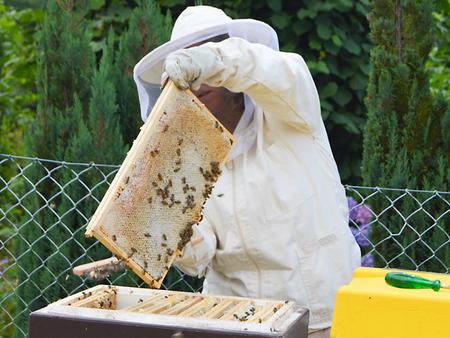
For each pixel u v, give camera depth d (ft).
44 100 14.90
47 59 15.06
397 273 7.73
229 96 10.34
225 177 10.47
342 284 10.27
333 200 10.41
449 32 21.59
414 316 7.15
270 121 10.40
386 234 14.06
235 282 10.50
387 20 14.94
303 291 10.16
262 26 10.17
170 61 8.50
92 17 20.58
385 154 14.52
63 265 13.69
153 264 8.13
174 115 8.34
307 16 19.75
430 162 14.29
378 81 14.85
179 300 8.78
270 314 7.99
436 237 13.64
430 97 14.66
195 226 10.19
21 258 14.12
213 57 8.91
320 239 10.24
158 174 8.21
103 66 14.61
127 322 7.48
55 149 14.40
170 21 16.06
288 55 9.89
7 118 23.56
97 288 9.02
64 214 13.26
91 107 14.17
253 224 10.13
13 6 22.25
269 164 10.27
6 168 21.08
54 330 7.63
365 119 20.26
